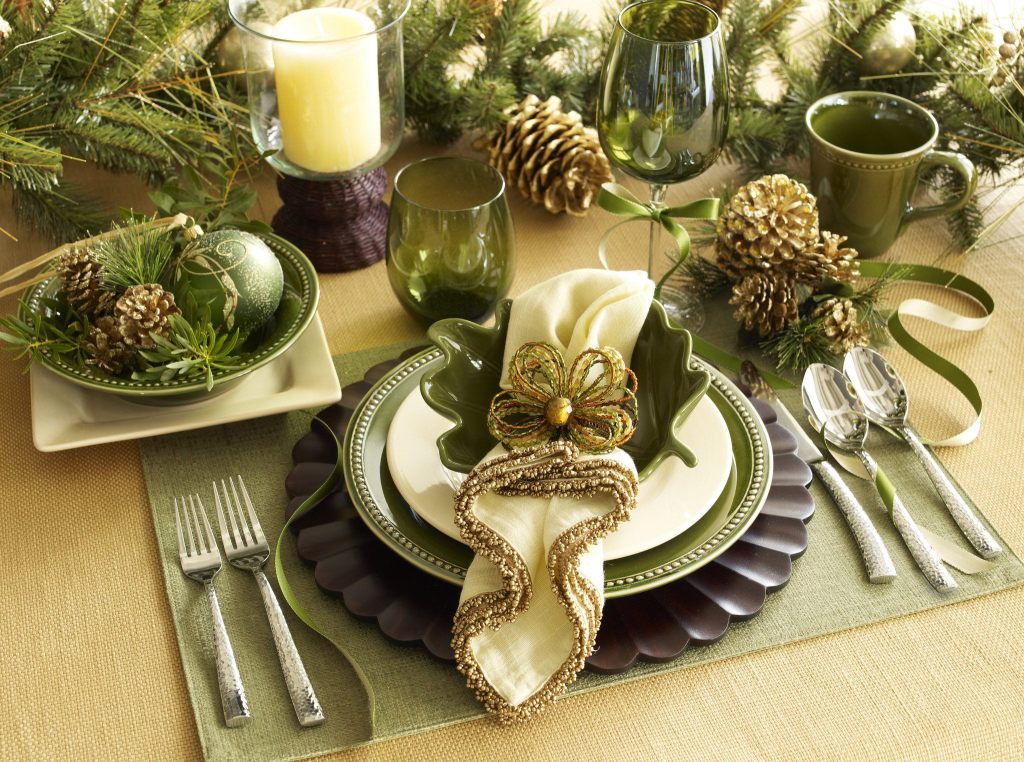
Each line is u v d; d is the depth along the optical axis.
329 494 0.91
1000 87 1.14
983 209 1.18
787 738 0.80
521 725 0.81
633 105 0.99
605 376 0.85
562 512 0.81
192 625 0.86
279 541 0.86
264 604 0.86
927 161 1.07
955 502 0.92
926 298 1.10
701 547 0.85
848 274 1.03
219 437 0.97
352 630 0.85
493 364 0.92
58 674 0.84
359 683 0.82
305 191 1.11
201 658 0.84
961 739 0.80
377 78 1.07
